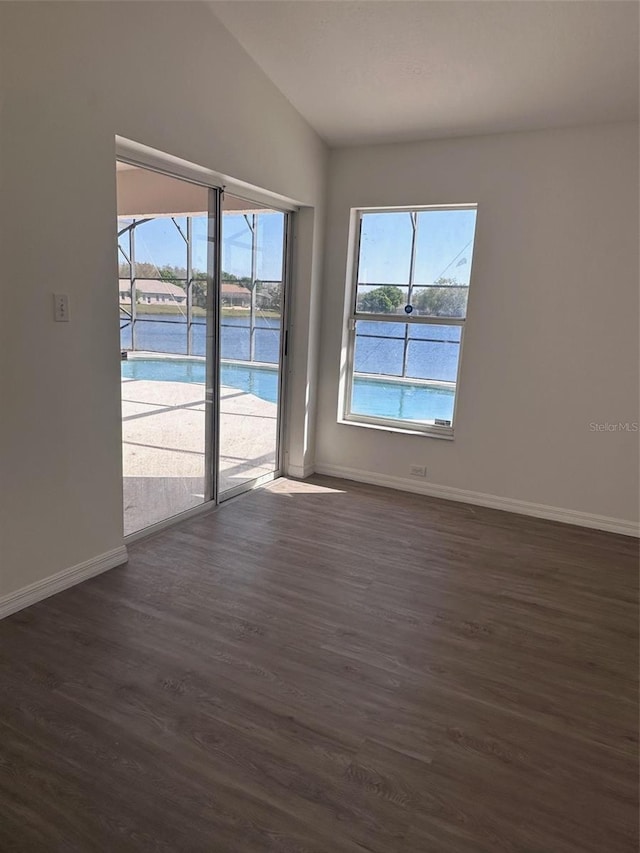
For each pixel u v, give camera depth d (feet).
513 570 10.02
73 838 4.77
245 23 9.58
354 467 14.49
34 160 7.24
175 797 5.20
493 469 12.87
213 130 9.87
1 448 7.45
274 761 5.66
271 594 8.81
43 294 7.63
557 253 11.50
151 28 8.48
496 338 12.33
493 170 11.79
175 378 10.75
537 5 8.23
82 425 8.48
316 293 13.74
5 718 6.04
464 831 5.02
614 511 11.88
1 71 6.74
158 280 9.96
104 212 8.25
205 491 12.08
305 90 11.21
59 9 7.24
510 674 7.20
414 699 6.66
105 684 6.63
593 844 4.96
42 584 8.27
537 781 5.59
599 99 10.12
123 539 9.56
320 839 4.87
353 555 10.31
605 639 8.05
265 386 13.41
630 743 6.14
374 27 9.16
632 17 8.19
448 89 10.44
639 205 10.75
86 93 7.72
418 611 8.55
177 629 7.78
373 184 12.99
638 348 11.18
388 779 5.52
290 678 6.91
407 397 13.85
